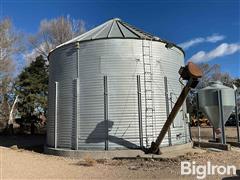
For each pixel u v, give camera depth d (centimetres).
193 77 1277
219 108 1930
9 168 1202
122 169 1247
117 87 1686
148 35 1931
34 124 4119
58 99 1817
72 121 1723
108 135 1642
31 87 3934
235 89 2066
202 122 4803
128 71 1711
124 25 2000
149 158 1466
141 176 1104
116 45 1730
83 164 1369
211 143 1914
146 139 1655
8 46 4425
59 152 1692
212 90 1969
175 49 1934
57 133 1791
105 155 1575
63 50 1836
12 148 2069
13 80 4362
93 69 1717
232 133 3497
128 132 1647
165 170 1207
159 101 1748
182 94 1345
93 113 1677
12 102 4425
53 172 1169
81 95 1717
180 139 1855
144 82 1720
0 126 4456
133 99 1683
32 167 1255
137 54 1741
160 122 1727
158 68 1786
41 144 2489
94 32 1920
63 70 1817
